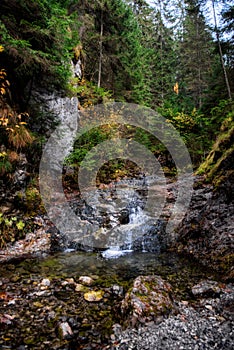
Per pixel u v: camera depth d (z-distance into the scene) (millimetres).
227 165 5953
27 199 6246
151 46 24500
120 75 14344
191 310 2961
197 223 5484
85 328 2693
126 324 2688
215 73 17609
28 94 7363
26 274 4137
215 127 11359
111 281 3977
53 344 2414
